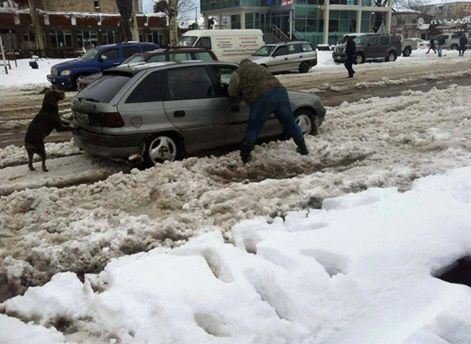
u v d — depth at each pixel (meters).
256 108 6.52
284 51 21.14
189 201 5.14
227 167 6.47
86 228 4.43
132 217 4.64
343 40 27.20
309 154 6.91
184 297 3.03
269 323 2.75
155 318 2.89
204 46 20.31
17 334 2.91
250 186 5.36
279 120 6.82
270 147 7.23
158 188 5.48
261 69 6.64
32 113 11.98
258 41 21.94
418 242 3.41
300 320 2.78
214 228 4.39
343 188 5.28
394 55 27.70
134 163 6.39
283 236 3.74
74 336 2.94
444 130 7.94
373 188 5.04
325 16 39.94
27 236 4.29
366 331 2.67
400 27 73.19
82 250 4.01
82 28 41.28
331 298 2.90
